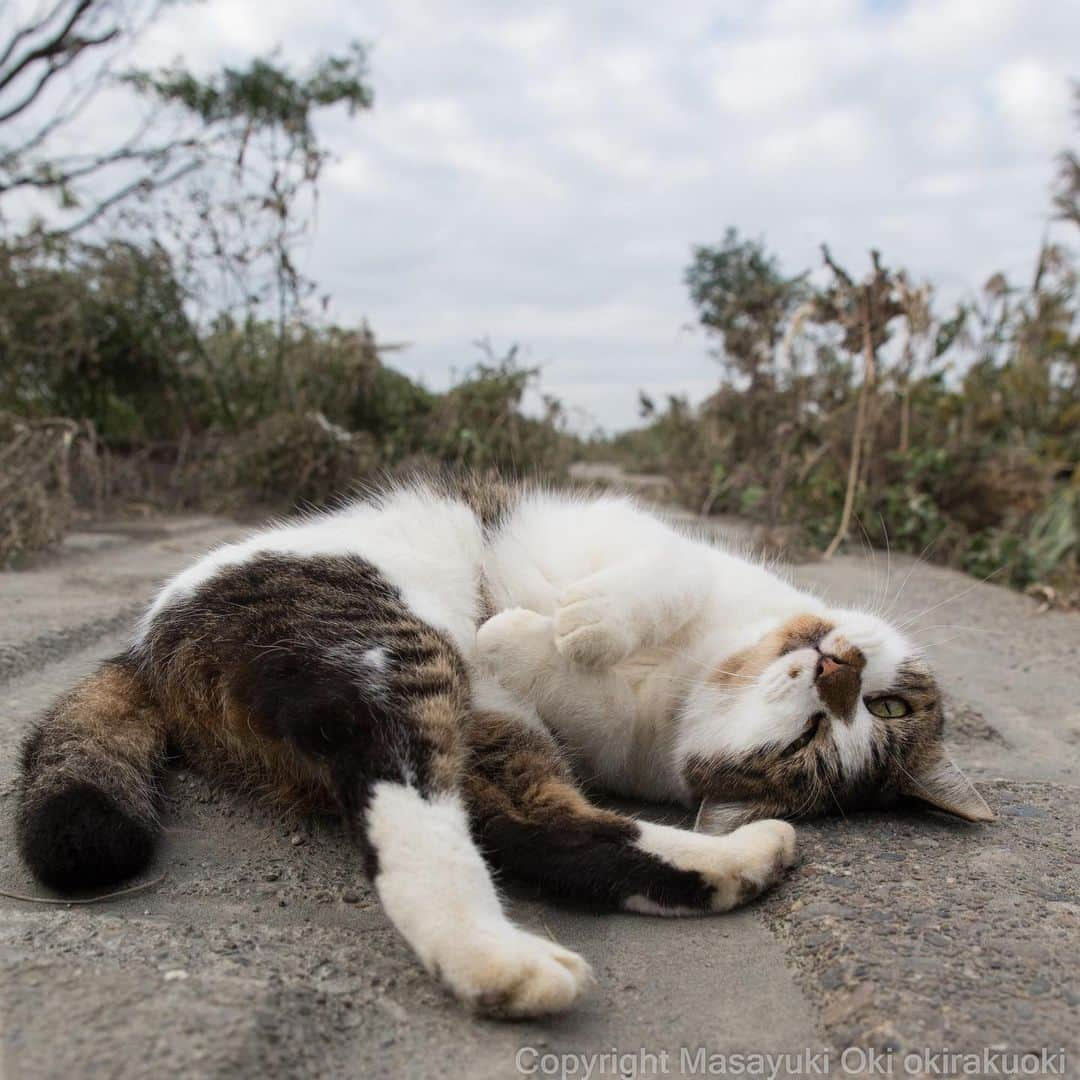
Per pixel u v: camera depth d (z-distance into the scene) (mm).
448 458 1534
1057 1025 302
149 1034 270
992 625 961
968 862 425
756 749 508
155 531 1241
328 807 461
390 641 447
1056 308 1677
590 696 518
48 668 671
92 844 382
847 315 1263
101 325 1522
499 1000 314
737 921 393
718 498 1676
